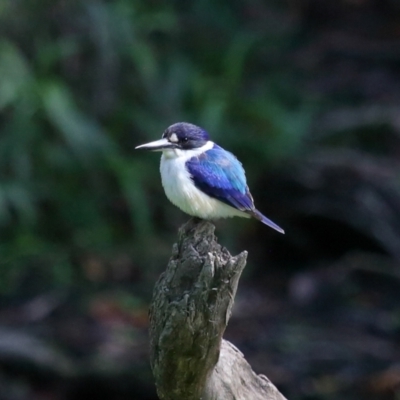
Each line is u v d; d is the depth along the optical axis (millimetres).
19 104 13906
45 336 12031
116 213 15117
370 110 16703
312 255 14844
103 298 13117
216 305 5176
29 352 11461
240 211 7461
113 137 15062
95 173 14758
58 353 11617
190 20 17516
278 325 12648
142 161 15078
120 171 14219
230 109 15500
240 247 14852
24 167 14086
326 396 10867
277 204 15016
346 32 19781
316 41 19453
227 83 15977
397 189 14789
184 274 5246
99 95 14992
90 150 14219
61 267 13836
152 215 15102
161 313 5273
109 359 11523
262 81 17438
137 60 14930
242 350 11914
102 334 12141
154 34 16688
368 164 15266
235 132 15125
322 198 14711
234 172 7418
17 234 14422
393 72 18578
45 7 14781
